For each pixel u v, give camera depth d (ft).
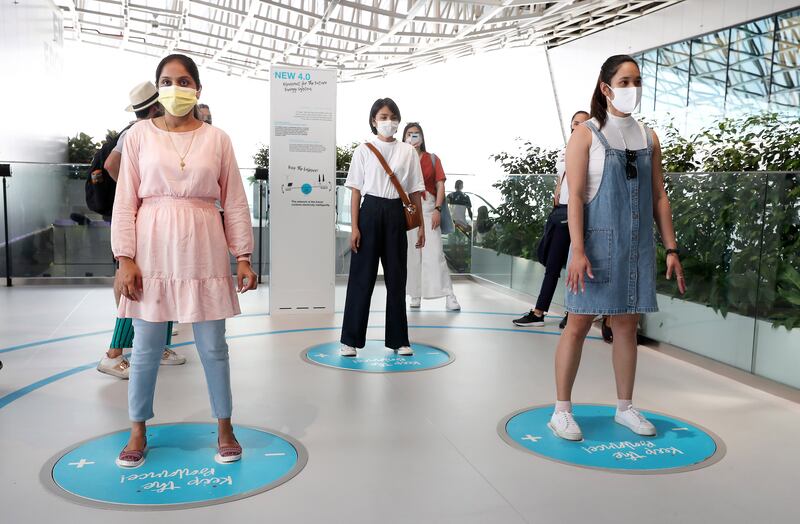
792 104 44.06
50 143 44.27
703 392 11.97
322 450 8.96
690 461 8.77
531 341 15.79
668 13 55.11
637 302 9.38
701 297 13.94
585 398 11.45
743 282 12.82
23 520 6.93
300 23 72.90
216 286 8.20
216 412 8.55
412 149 14.06
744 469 8.55
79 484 7.80
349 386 11.93
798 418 10.59
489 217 25.13
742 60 47.73
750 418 10.55
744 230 12.85
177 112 8.04
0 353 14.02
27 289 23.12
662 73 56.49
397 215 13.83
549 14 55.26
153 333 8.23
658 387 12.24
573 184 9.20
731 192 13.25
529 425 10.07
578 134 9.30
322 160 18.49
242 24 62.03
